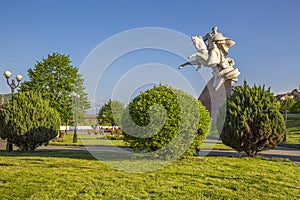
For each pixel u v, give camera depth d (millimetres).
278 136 8695
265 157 9148
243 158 8484
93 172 6098
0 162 7469
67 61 26641
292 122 28906
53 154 9461
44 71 26125
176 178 5586
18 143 10633
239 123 8672
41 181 5254
